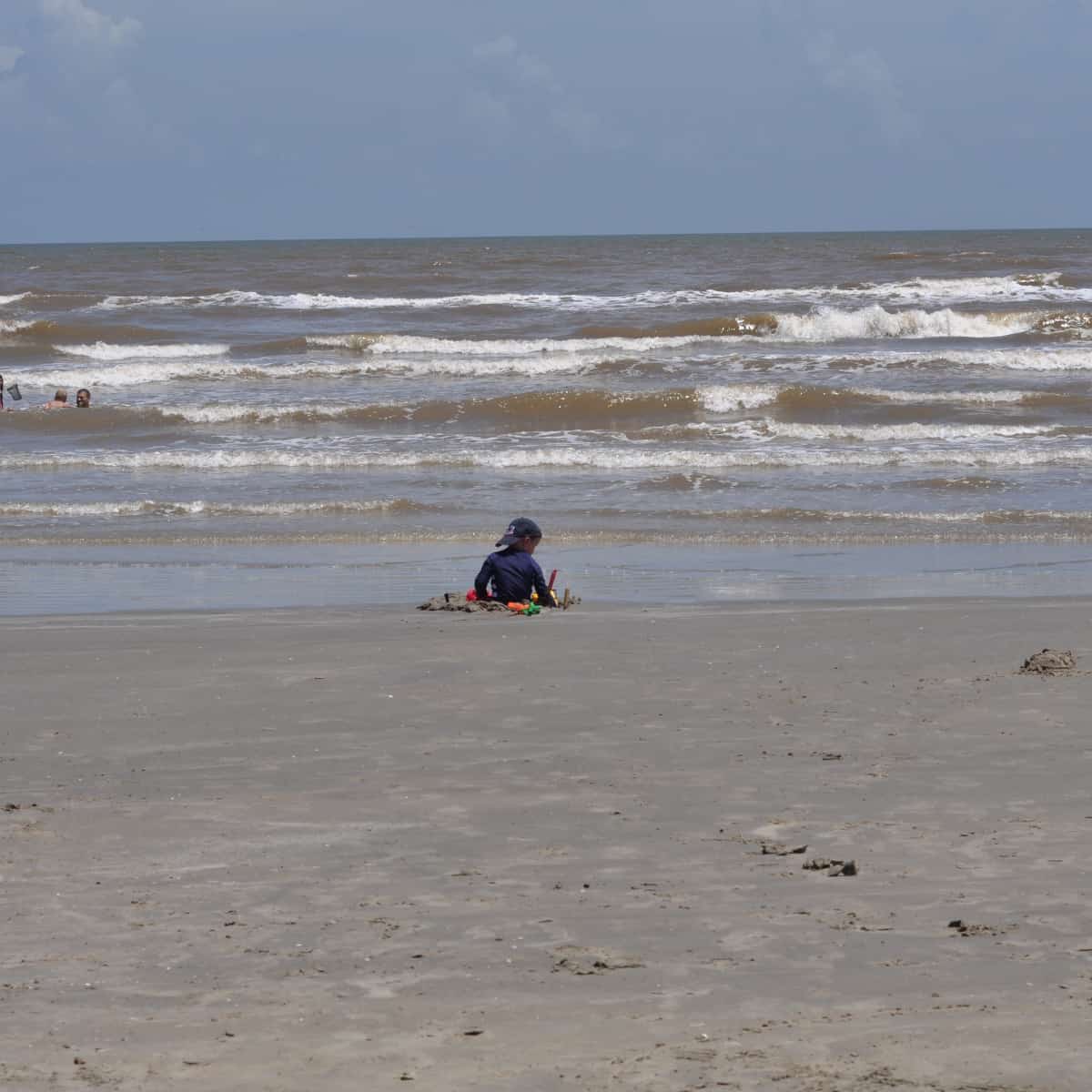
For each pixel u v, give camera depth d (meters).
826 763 10.72
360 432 44.25
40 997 6.45
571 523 30.23
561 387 50.81
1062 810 9.38
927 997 6.29
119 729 12.32
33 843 8.95
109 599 22.17
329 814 9.55
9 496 34.25
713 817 9.36
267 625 18.58
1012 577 23.84
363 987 6.53
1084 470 36.41
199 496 34.12
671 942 7.07
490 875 8.21
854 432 41.91
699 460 38.09
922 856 8.44
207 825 9.32
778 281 91.94
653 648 15.95
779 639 16.53
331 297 84.50
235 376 55.06
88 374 54.22
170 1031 6.06
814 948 6.95
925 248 166.00
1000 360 54.62
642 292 84.62
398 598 22.12
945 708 12.55
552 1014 6.18
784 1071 5.52
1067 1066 5.50
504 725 12.21
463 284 93.44
